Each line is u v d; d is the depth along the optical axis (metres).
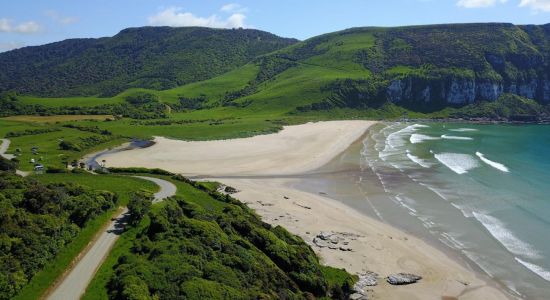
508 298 41.69
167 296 32.69
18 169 78.81
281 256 44.28
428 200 70.81
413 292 42.88
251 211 62.00
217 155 108.88
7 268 34.44
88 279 36.94
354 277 45.06
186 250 39.19
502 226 58.88
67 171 77.50
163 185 69.62
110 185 66.31
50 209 44.03
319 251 51.38
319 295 41.19
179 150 116.06
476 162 100.31
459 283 44.50
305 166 96.81
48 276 36.78
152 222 45.94
